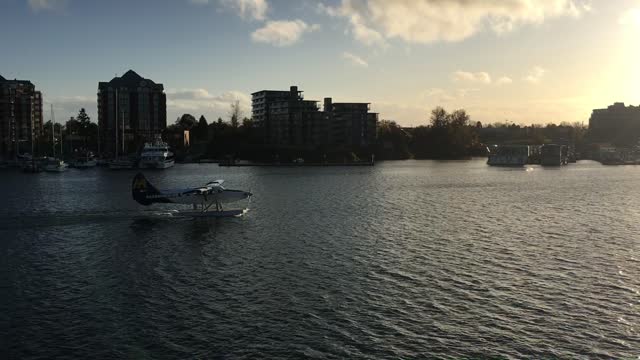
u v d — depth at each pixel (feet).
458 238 188.03
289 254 161.89
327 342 96.94
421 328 103.24
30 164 618.03
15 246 173.47
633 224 220.23
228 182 446.19
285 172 597.11
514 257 158.61
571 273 140.97
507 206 281.13
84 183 432.66
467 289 126.62
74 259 156.25
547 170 655.35
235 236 189.57
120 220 223.10
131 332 101.50
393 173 580.71
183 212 234.38
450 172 602.03
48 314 110.93
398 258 156.97
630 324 105.70
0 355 92.58
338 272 141.08
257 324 104.94
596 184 432.25
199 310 112.47
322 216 239.71
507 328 103.50
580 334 101.09
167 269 144.66
